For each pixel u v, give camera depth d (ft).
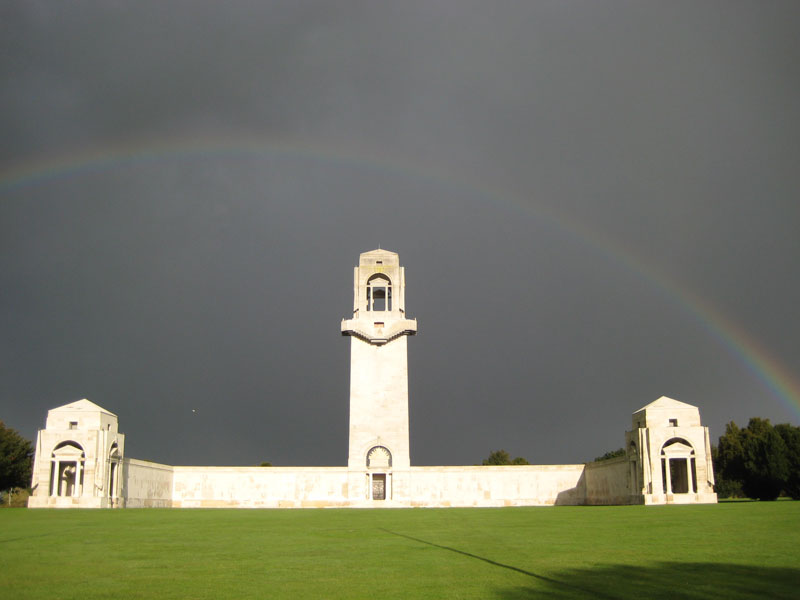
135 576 99.55
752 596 83.56
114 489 369.09
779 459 386.73
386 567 106.52
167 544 139.95
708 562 108.58
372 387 452.35
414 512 280.92
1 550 130.11
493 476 445.78
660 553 119.44
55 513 271.08
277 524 197.77
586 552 121.80
